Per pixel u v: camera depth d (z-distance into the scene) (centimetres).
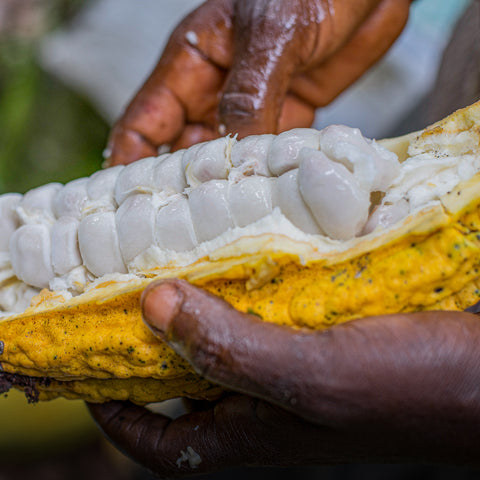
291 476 63
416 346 31
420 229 32
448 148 35
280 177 34
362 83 79
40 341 35
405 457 33
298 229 33
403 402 31
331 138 33
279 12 43
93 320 35
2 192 79
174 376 34
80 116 83
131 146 48
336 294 32
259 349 31
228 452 36
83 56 80
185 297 31
